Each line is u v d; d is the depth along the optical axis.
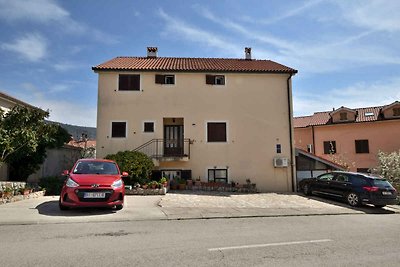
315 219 9.45
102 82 18.44
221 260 4.82
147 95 18.58
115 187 9.10
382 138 28.53
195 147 18.50
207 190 17.16
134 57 21.92
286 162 18.61
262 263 4.71
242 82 19.45
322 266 4.63
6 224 7.42
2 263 4.50
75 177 9.20
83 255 4.95
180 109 18.67
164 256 4.97
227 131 18.86
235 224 8.19
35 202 11.02
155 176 18.17
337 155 30.14
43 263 4.52
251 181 18.56
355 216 10.50
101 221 7.98
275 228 7.72
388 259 5.06
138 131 18.20
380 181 13.09
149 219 8.46
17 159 14.23
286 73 19.62
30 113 12.95
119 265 4.48
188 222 8.30
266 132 19.12
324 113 33.66
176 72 18.91
